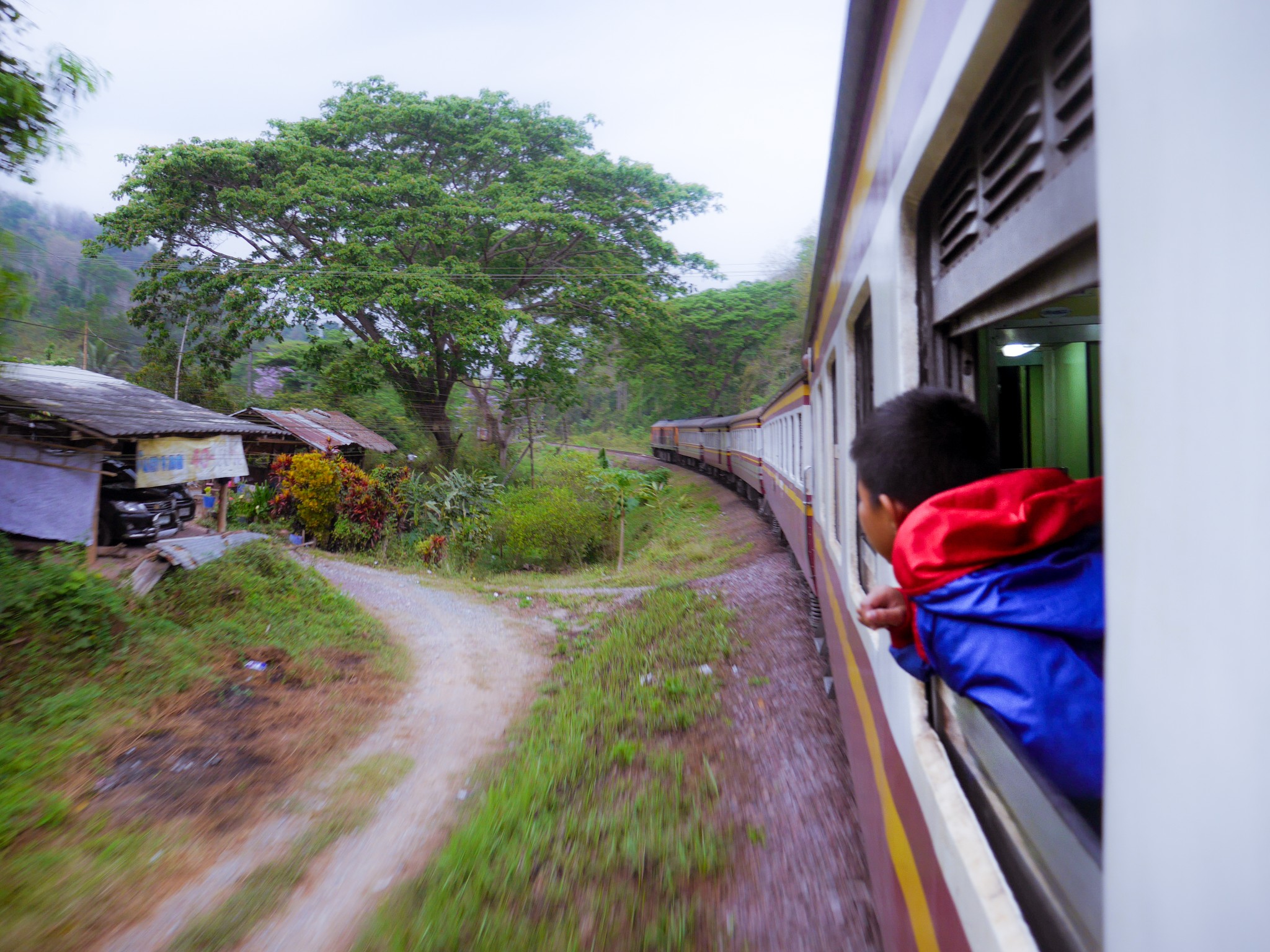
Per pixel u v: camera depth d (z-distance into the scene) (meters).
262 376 40.16
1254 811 0.44
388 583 14.14
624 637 9.09
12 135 5.56
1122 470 0.61
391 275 23.47
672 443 37.19
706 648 7.92
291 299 23.50
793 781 4.76
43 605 7.18
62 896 4.14
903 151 1.59
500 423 32.59
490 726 6.99
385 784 5.71
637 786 4.96
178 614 8.77
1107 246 0.64
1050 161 0.91
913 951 1.68
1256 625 0.44
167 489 11.70
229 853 4.69
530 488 20.86
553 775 5.23
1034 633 1.01
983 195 1.19
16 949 3.73
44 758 5.50
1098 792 0.93
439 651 9.69
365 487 18.22
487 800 5.07
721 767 5.12
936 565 1.09
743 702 6.29
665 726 5.98
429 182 25.08
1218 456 0.48
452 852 4.34
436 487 20.66
